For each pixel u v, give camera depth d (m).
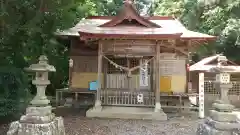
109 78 13.77
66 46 15.77
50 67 6.82
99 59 11.93
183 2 20.69
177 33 10.76
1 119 9.29
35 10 8.12
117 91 12.70
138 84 13.59
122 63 13.78
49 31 10.25
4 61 10.20
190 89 13.62
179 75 13.69
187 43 13.55
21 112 9.26
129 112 11.42
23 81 9.74
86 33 11.10
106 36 11.15
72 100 14.46
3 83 8.93
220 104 6.91
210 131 6.68
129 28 12.05
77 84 14.14
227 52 18.73
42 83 6.73
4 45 10.06
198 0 18.59
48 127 6.39
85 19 15.36
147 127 9.41
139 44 11.83
